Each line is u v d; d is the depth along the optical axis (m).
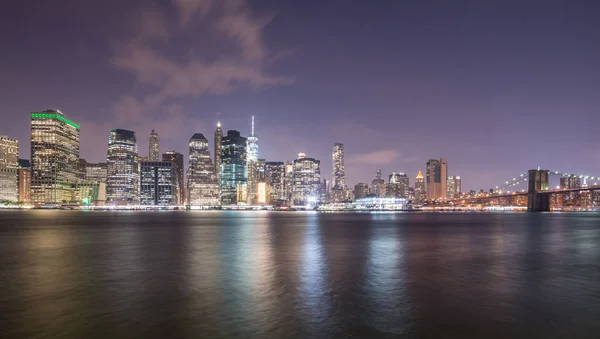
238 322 24.42
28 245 68.44
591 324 24.23
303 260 49.66
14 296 30.73
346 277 37.91
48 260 49.59
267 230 114.38
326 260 49.62
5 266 45.00
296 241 77.25
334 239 82.12
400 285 34.34
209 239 81.56
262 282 35.59
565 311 26.73
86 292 31.95
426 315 25.81
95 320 24.88
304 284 34.72
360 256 53.59
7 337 22.16
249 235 93.44
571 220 192.75
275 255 54.59
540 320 24.94
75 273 40.31
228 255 54.44
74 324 24.19
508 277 38.06
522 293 31.56
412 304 28.28
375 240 79.81
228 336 22.20
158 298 29.92
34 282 35.84
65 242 74.19
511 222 171.50
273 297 30.16
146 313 26.20
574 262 47.94
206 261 48.78
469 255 54.66
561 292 31.98
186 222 170.00
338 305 28.02
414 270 41.91
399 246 67.44
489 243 73.00
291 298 29.86
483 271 41.38
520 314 26.05
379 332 22.84
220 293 31.41
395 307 27.50
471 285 34.41
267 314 25.94
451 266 44.66
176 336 22.23
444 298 29.95
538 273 40.34
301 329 23.28
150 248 63.69
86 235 92.31
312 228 125.81
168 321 24.66
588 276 38.69
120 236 89.19
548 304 28.41
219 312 26.38
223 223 161.38
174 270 41.81
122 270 41.94
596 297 30.41
